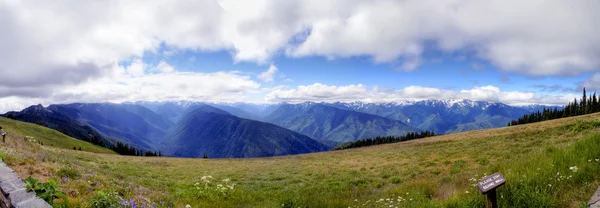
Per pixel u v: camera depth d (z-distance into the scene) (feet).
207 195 47.70
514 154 73.05
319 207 40.96
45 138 301.22
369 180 75.56
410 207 31.53
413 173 74.79
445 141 175.83
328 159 159.43
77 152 157.58
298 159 180.04
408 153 136.87
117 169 96.22
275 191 67.92
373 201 40.01
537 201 21.88
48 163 39.65
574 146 33.53
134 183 48.67
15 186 21.45
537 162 32.55
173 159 186.09
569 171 25.86
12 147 46.26
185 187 61.11
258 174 106.52
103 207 26.45
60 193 23.47
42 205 20.27
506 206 22.61
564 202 21.15
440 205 28.19
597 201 19.15
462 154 96.94
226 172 115.34
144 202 33.24
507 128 182.60
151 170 109.50
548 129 122.11
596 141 32.37
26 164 34.63
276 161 172.35
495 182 20.61
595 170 24.18
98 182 35.04
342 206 39.96
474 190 28.96
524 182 25.79
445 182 45.91
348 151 221.46
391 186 58.18
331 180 81.30
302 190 66.80
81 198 27.40
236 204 45.73
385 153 156.25
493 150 90.74
